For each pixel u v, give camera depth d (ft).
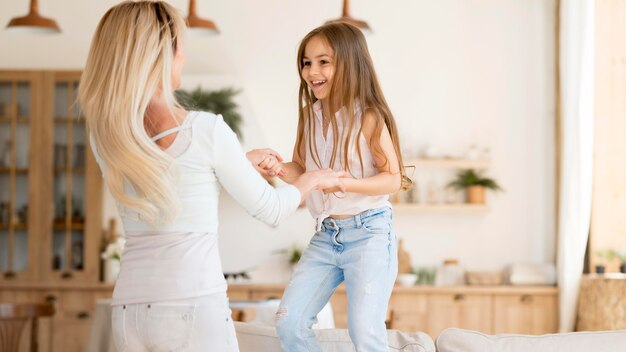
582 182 22.91
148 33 7.04
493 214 24.99
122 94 6.90
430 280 24.53
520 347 8.82
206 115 7.29
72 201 23.95
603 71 23.71
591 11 22.77
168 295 6.89
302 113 9.35
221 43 25.31
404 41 25.23
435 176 25.03
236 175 7.26
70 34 25.16
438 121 25.08
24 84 24.12
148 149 6.90
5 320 17.19
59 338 23.31
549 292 23.03
